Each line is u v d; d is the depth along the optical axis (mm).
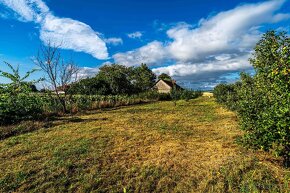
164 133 10898
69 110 18078
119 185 5746
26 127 11227
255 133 6469
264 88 6145
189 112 19078
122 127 12180
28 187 5582
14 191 5441
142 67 61594
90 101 22438
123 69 56656
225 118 15398
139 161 7219
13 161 7078
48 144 8719
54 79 17875
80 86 33594
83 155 7551
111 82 37000
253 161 6734
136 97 33625
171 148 8477
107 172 6379
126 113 18328
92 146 8531
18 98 13484
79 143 8844
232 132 11023
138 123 13516
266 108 5844
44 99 17516
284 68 5211
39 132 10695
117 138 9766
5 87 13883
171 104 27375
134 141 9383
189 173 6344
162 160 7254
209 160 7211
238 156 7262
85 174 6223
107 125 12664
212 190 5414
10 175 6117
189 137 10180
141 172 6406
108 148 8391
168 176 6180
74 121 13805
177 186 5695
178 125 12977
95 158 7301
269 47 6066
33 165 6754
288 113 5043
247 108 6664
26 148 8281
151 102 31203
